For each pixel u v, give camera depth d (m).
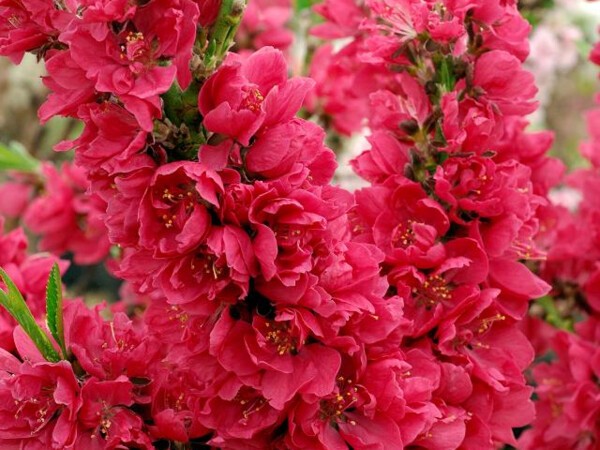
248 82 0.58
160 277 0.59
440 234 0.66
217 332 0.59
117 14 0.56
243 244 0.58
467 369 0.66
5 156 0.90
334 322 0.60
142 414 0.63
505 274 0.67
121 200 0.59
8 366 0.62
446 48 0.66
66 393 0.60
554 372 0.79
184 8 0.57
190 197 0.58
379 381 0.62
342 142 0.92
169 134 0.58
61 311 0.62
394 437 0.61
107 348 0.63
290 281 0.58
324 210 0.58
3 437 0.61
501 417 0.67
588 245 0.80
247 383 0.60
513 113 0.67
